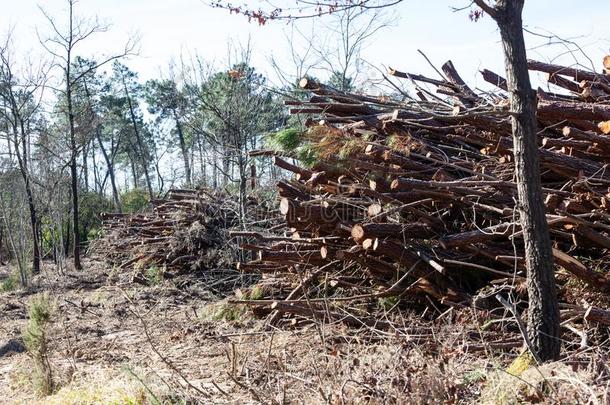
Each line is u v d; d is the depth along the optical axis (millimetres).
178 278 13570
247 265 9266
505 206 7223
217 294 12602
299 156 7492
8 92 21422
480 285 7395
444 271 7309
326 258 8383
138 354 7922
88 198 30031
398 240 7539
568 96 8398
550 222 6648
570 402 4250
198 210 14508
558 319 5062
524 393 4500
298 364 6176
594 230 6762
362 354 5941
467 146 8141
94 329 9750
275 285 9281
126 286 13680
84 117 25109
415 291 7668
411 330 6855
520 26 4977
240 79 13766
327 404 4801
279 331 7863
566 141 7172
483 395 4637
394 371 5066
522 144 5035
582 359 5250
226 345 7820
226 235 13461
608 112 7074
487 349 6059
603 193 6895
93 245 19453
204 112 14500
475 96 8711
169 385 5727
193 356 7496
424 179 7750
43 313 6922
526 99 4996
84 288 15203
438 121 8195
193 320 9781
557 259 6418
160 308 11438
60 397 5875
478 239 7000
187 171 23875
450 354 5535
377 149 7645
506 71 5059
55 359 7742
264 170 14172
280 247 9133
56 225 25031
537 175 5035
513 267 6980
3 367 8086
